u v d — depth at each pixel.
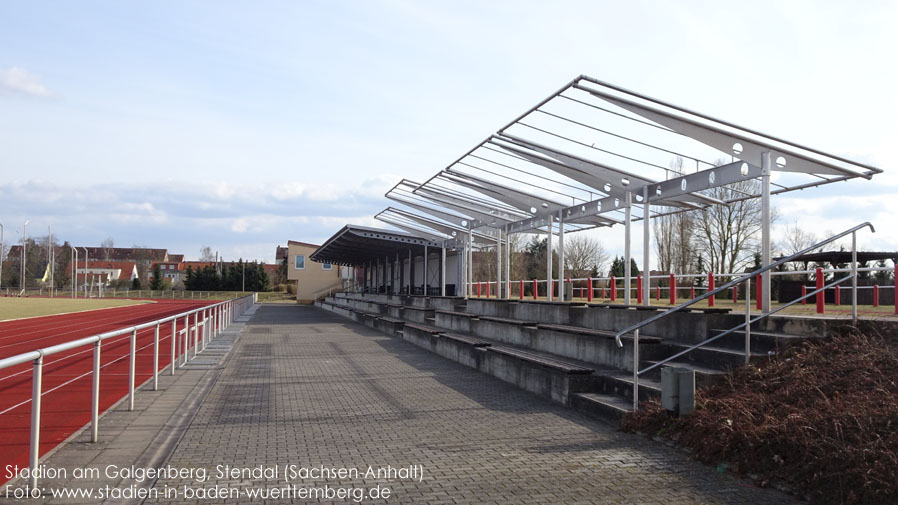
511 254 48.31
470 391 10.41
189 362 14.00
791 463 5.39
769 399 6.57
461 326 17.80
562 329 11.40
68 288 96.19
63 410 8.66
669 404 7.02
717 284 21.94
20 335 23.78
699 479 5.57
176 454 6.45
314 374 12.41
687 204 13.74
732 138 9.27
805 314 9.84
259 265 95.88
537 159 13.73
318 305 58.53
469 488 5.36
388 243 32.34
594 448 6.67
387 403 9.32
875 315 8.96
